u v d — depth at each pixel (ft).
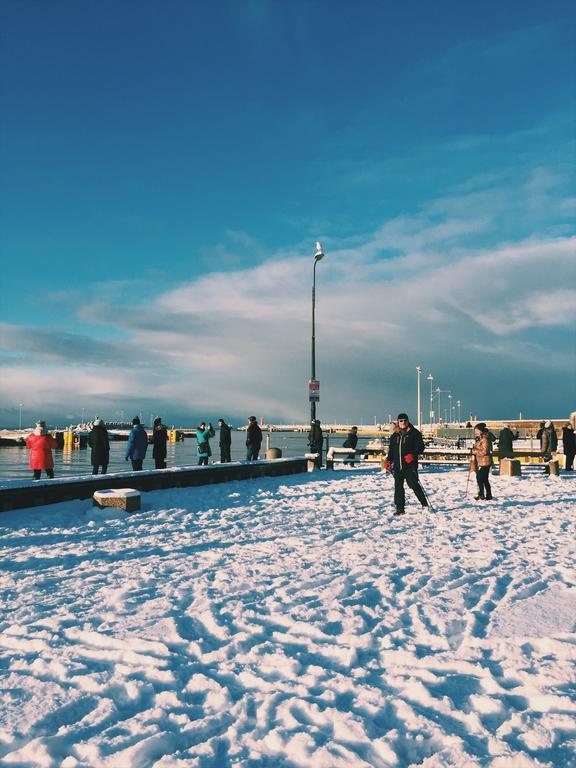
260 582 19.19
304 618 15.34
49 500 37.01
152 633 14.23
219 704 10.55
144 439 55.88
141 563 22.40
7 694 11.02
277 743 9.11
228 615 15.75
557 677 11.34
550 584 18.56
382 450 79.25
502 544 25.82
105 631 14.35
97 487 40.50
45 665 12.30
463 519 33.55
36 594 17.90
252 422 69.05
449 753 8.73
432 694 10.69
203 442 67.97
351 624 14.82
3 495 34.35
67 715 10.30
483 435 42.73
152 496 42.63
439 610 15.83
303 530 29.89
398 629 14.65
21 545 26.14
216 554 23.99
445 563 21.89
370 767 8.48
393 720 9.93
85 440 280.92
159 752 9.04
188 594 17.87
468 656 12.57
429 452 76.43
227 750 9.04
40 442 48.78
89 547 25.54
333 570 20.90
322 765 8.55
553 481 57.88
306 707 10.21
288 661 12.32
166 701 10.71
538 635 13.80
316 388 78.89
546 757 8.66
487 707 10.26
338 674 11.63
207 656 12.76
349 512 36.76
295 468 68.44
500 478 61.62
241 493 46.47
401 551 24.23
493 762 8.51
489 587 18.29
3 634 14.33
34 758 8.84
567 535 28.19
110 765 8.70
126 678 11.66
